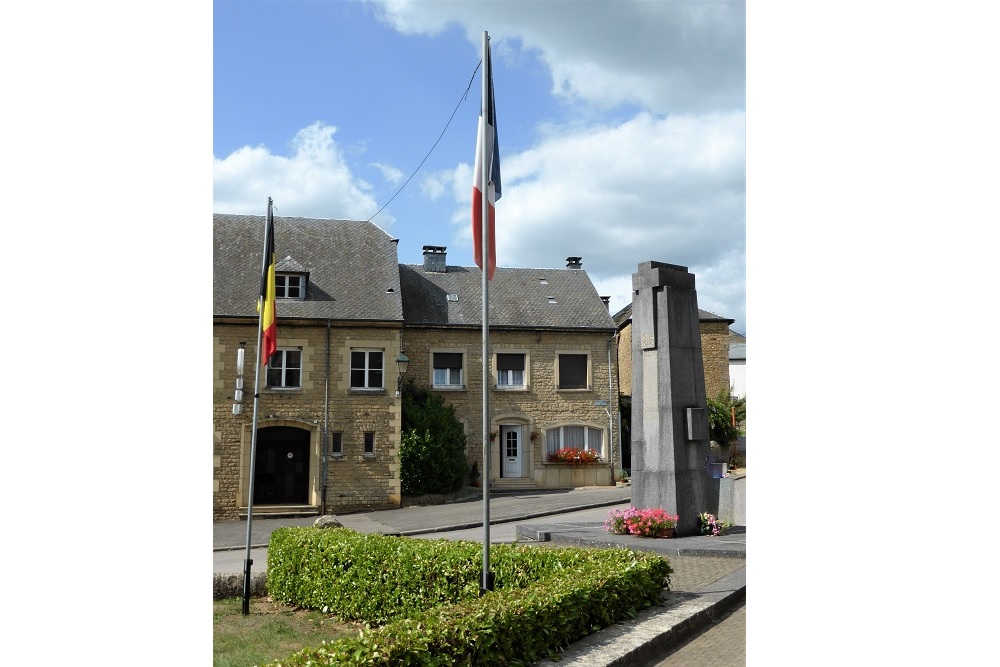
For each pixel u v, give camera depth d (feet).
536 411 86.28
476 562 27.43
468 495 80.38
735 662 21.22
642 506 45.47
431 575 27.91
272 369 74.43
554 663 19.81
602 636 22.20
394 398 76.23
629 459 92.99
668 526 42.73
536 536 46.32
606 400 88.17
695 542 41.04
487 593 21.83
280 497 73.56
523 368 87.04
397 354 76.59
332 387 75.15
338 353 75.61
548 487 85.76
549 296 92.32
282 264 77.00
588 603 22.67
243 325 73.56
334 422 74.69
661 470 44.52
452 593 27.48
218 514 71.05
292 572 32.86
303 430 74.59
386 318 76.84
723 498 45.85
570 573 25.08
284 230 83.87
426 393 81.61
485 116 26.61
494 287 91.86
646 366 45.98
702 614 25.70
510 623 19.48
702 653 22.15
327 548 31.01
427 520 63.98
